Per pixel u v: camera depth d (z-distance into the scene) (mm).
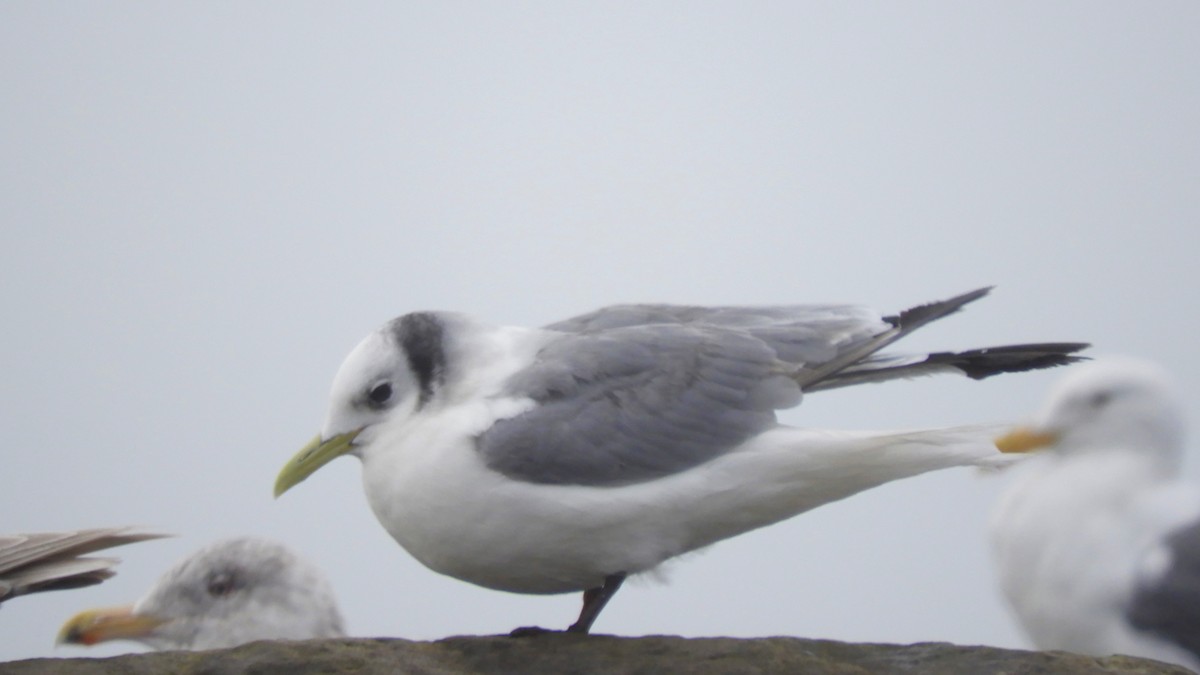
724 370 11469
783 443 11133
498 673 10016
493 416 11188
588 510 10906
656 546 11195
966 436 11102
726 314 12344
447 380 11609
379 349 11664
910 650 10242
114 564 11086
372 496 11609
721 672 9859
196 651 10195
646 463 11094
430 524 11156
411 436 11375
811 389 12047
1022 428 14211
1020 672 9875
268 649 10148
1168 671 9945
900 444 11055
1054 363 12148
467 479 10977
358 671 9938
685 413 11250
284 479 11758
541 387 11328
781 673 9859
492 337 11938
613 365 11453
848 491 11391
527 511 10930
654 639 10336
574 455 11000
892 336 11750
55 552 10930
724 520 11297
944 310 11859
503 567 11273
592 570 11297
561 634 10461
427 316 11945
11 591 10680
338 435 11703
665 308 12570
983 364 12203
